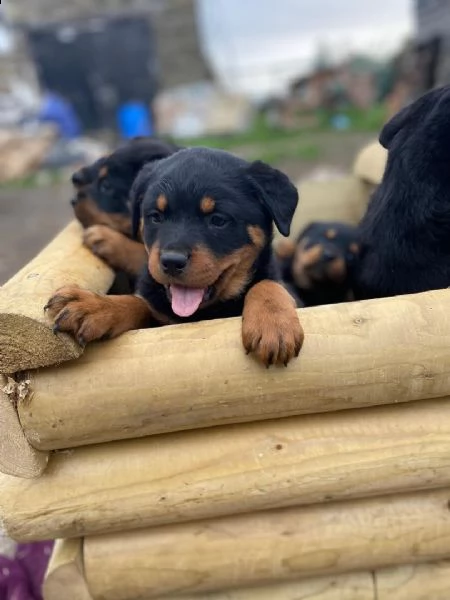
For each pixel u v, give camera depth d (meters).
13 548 0.71
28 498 0.46
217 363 0.44
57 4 3.99
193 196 0.51
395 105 3.23
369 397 0.46
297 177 2.46
